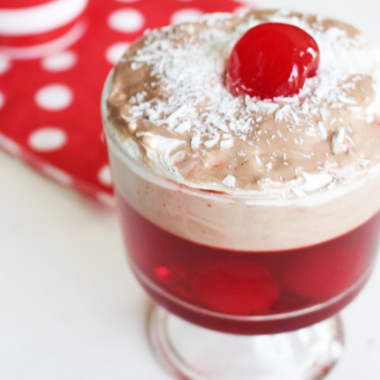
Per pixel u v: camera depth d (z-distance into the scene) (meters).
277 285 0.31
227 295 0.31
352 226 0.30
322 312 0.32
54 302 0.37
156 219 0.31
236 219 0.29
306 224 0.29
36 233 0.39
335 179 0.29
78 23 0.48
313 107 0.30
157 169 0.29
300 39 0.30
